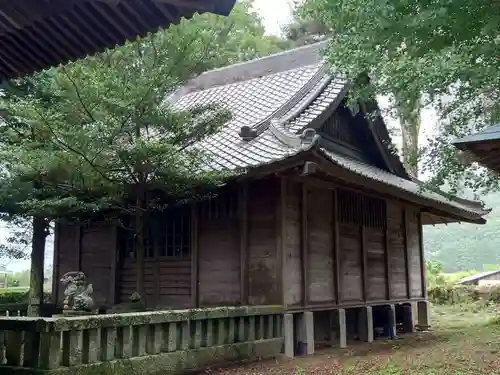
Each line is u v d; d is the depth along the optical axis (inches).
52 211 386.6
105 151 352.2
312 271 440.8
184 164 361.1
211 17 432.5
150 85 348.5
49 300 561.0
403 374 307.0
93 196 381.7
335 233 473.4
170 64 362.0
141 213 387.5
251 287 413.1
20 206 406.9
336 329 479.8
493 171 362.3
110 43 189.3
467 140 310.8
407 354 389.1
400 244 593.3
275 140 422.3
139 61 367.9
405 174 596.7
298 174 388.5
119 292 482.3
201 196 401.1
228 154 419.5
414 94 374.0
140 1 162.4
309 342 418.9
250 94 554.6
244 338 368.8
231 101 555.5
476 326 598.2
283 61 581.6
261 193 421.4
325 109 472.4
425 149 380.2
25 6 169.3
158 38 360.5
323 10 346.3
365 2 278.4
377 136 557.0
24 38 191.6
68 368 254.7
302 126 446.6
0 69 224.4
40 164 343.9
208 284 430.9
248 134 436.8
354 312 532.4
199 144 443.5
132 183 369.7
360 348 456.1
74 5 166.1
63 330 254.2
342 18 319.9
